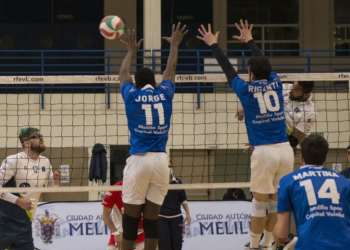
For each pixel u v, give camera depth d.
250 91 14.91
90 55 45.41
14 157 20.33
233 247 28.67
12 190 18.48
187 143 37.09
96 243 28.03
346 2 48.25
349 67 47.19
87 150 36.94
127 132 37.16
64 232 27.98
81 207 28.38
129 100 13.96
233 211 29.06
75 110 36.81
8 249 20.78
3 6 45.31
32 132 20.39
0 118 36.06
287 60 47.09
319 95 37.56
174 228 25.84
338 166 37.62
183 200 26.53
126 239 14.15
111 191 20.28
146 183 13.69
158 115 13.81
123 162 37.41
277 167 14.79
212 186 18.56
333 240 11.05
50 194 36.94
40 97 36.66
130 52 15.45
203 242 28.64
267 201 15.62
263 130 14.88
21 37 45.19
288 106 19.53
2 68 44.25
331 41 47.22
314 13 47.25
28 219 20.92
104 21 15.45
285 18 48.34
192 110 37.19
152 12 39.12
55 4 45.84
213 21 46.94
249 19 48.16
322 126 37.38
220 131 37.25
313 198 11.43
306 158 12.27
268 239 16.62
